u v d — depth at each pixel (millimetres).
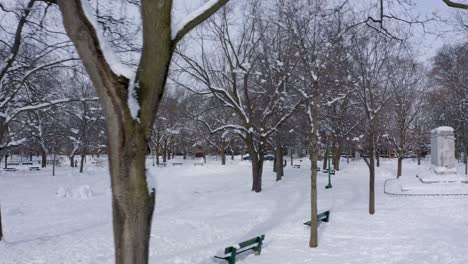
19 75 13789
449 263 9508
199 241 12828
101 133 49531
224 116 45500
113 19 11273
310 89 19141
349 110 35969
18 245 11625
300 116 29562
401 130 34656
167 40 4434
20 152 75375
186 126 61469
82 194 26922
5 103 12781
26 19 12141
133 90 4289
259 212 18984
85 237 12953
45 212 19969
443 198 21125
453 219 15695
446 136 27453
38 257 10305
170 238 12961
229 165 53156
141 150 4316
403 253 10695
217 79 29344
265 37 28953
